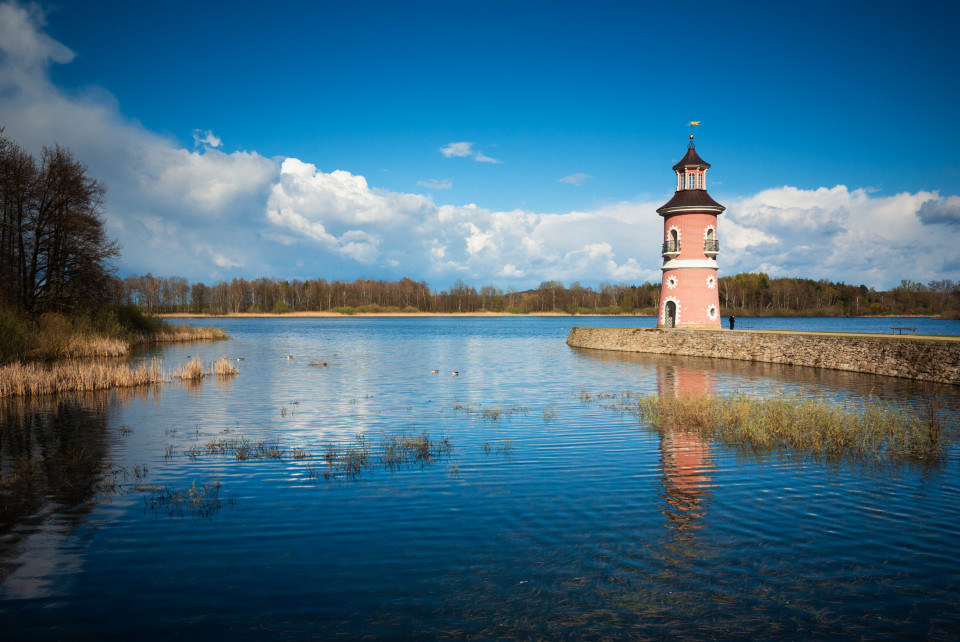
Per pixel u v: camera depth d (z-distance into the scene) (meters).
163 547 10.49
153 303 183.75
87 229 45.19
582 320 164.25
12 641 7.64
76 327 45.66
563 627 8.01
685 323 51.00
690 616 8.26
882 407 21.72
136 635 7.82
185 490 13.59
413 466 15.55
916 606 8.49
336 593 8.88
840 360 36.75
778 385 29.94
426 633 7.86
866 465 15.12
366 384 32.50
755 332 44.38
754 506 12.37
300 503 12.72
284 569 9.64
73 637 7.77
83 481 14.32
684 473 14.68
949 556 10.01
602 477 14.43
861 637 7.77
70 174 45.00
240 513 12.14
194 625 8.05
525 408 24.34
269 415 23.12
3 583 9.19
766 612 8.35
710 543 10.56
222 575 9.44
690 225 50.84
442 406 25.14
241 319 169.50
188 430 20.31
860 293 174.62
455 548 10.41
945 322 123.25
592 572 9.52
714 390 28.39
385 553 10.23
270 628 7.98
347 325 132.88
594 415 22.52
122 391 29.50
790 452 16.47
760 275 174.25
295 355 52.62
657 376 34.56
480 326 128.00
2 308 37.88
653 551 10.25
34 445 18.09
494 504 12.59
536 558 10.02
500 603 8.60
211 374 37.12
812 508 12.21
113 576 9.41
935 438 16.78
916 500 12.62
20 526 11.45
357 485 13.94
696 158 51.59
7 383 27.97
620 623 8.09
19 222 43.81
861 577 9.31
